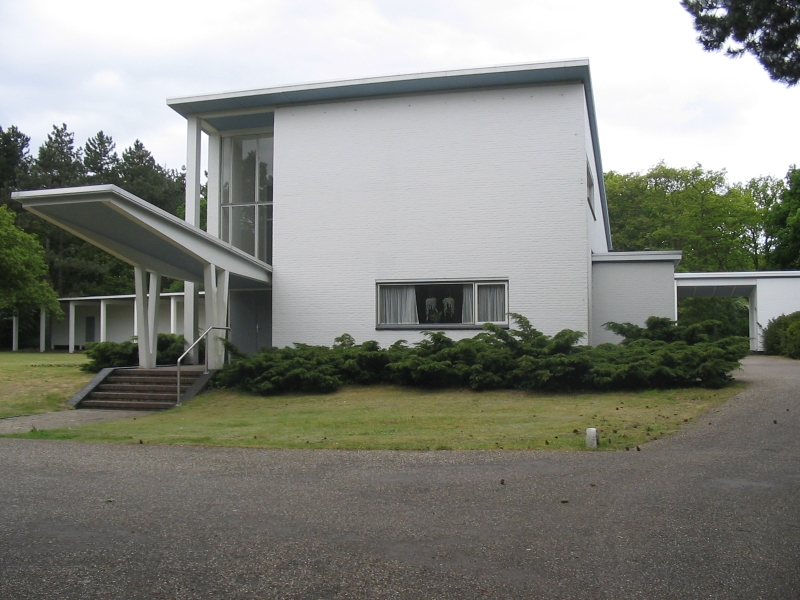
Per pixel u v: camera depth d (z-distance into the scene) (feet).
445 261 59.57
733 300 164.86
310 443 32.96
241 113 63.72
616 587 15.28
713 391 46.14
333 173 61.98
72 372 65.98
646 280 62.18
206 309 55.57
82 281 170.09
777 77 28.86
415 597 14.82
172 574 16.11
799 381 50.90
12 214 133.80
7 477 25.98
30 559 17.10
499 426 37.24
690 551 17.44
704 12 28.86
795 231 142.51
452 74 58.08
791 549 17.53
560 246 57.62
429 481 24.82
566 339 49.39
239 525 19.76
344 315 61.21
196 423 42.06
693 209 162.61
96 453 30.99
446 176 59.88
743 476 24.93
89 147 195.93
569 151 57.82
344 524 19.79
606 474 25.45
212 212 67.41
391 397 49.34
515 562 16.78
